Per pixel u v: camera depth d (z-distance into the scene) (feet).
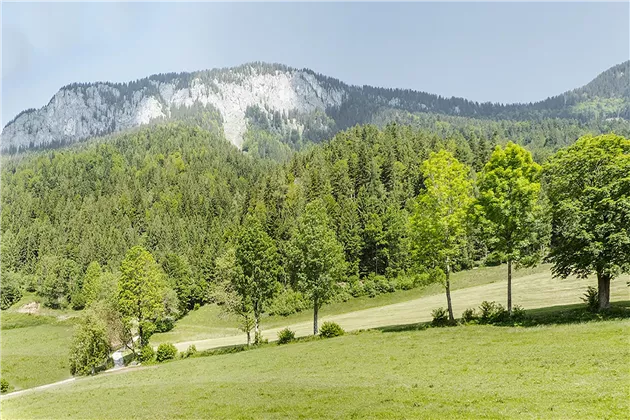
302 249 160.04
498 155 121.90
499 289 217.56
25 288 472.85
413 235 133.08
